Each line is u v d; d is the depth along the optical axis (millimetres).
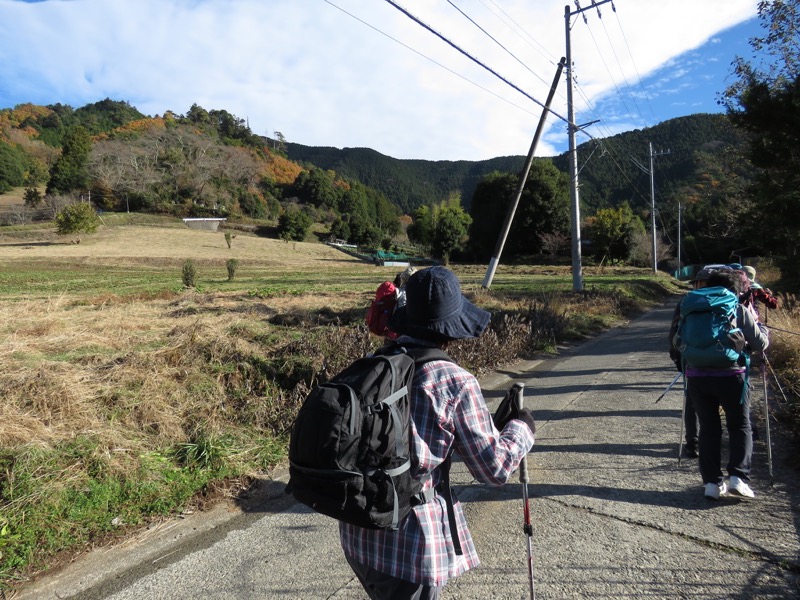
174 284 26844
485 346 9141
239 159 119875
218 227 91000
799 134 14234
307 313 12562
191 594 3119
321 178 133375
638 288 28031
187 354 6660
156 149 107375
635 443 5340
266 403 5805
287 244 79438
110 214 91375
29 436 4297
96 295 19703
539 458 5062
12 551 3387
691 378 4031
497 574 3199
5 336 8531
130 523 3867
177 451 4777
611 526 3717
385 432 1633
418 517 1788
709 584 3029
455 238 73250
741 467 3924
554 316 12852
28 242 62375
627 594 2973
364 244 96312
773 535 3488
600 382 8125
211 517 4051
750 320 3959
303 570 3328
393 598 1797
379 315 5156
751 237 24859
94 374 5949
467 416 1772
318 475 1624
